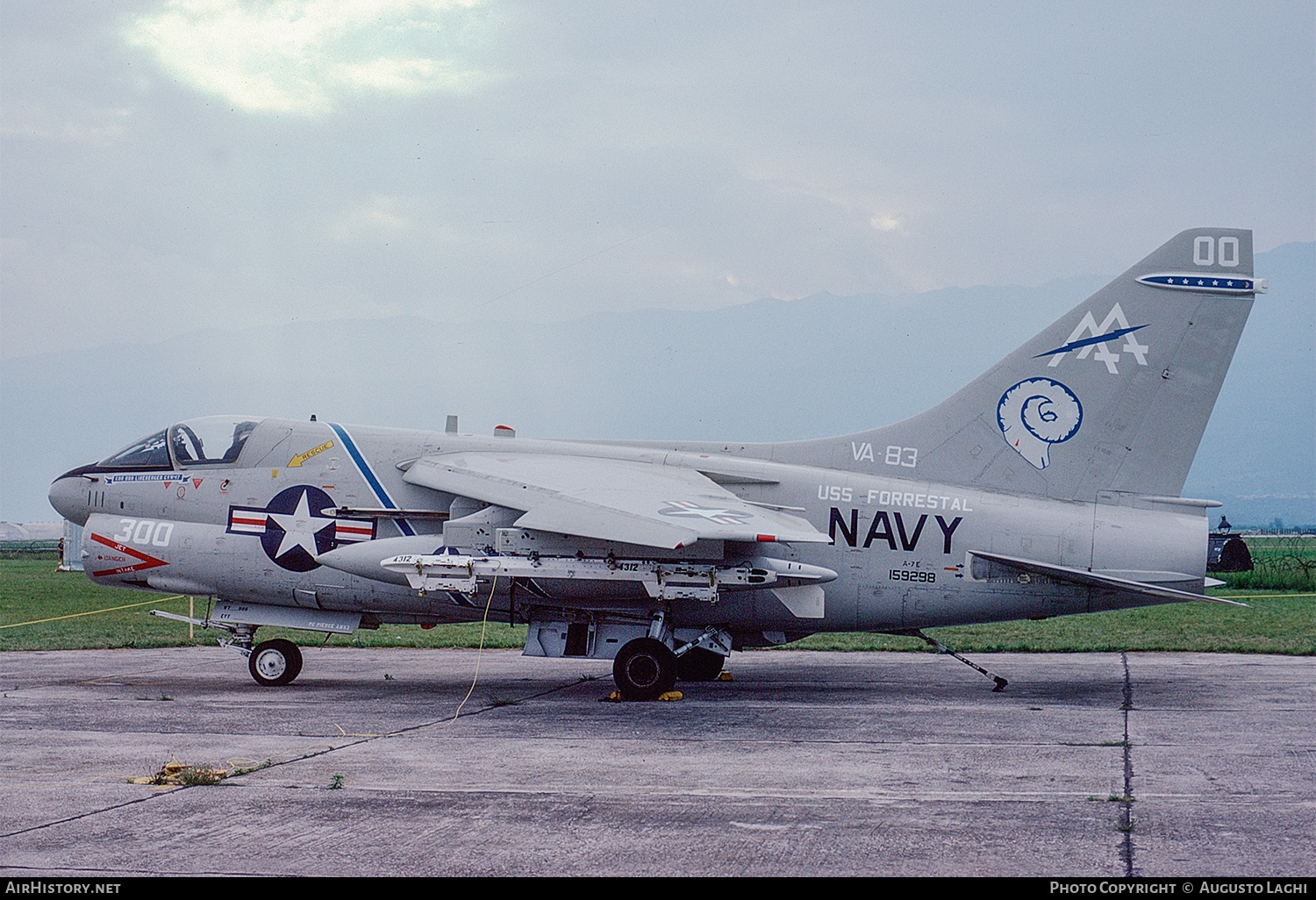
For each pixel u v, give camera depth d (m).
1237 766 8.65
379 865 6.04
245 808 7.35
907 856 6.17
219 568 14.49
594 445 14.90
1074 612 13.76
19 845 6.47
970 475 13.96
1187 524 13.41
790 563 13.02
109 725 11.00
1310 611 26.94
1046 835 6.59
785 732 10.47
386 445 14.69
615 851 6.30
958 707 12.14
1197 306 13.50
